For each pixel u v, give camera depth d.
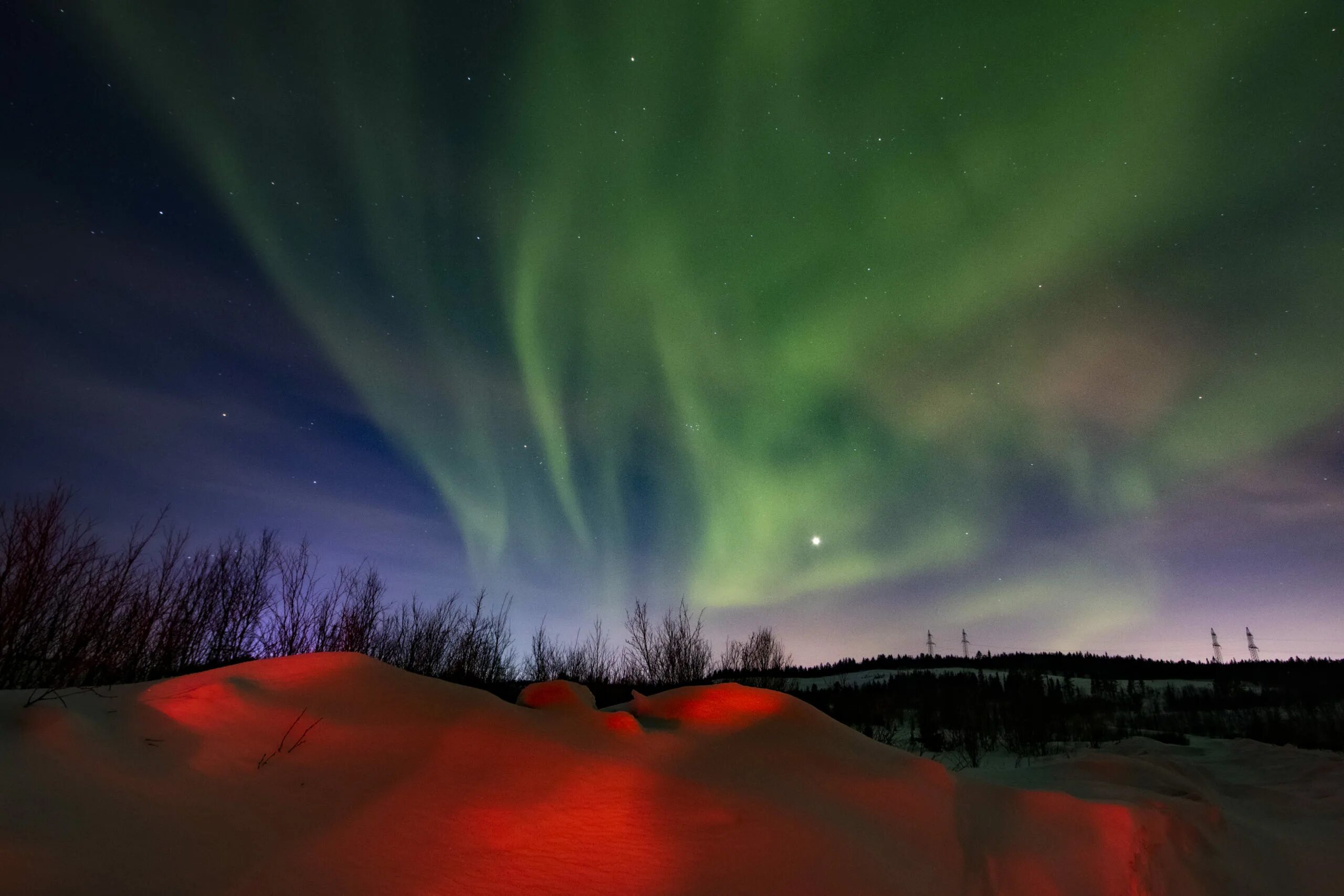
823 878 2.66
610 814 2.78
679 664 11.90
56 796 2.09
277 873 2.04
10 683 4.23
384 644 8.17
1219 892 4.44
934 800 3.75
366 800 2.55
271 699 3.12
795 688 13.38
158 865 1.94
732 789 3.18
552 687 4.02
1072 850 3.80
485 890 2.19
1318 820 6.63
